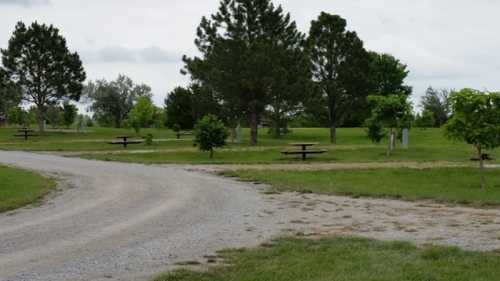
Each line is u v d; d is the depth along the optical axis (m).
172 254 7.79
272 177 18.64
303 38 44.97
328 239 8.74
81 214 11.62
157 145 40.09
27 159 26.72
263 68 38.50
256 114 41.19
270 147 36.00
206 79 41.84
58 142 43.72
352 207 12.73
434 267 6.67
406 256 7.37
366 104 47.22
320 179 18.33
